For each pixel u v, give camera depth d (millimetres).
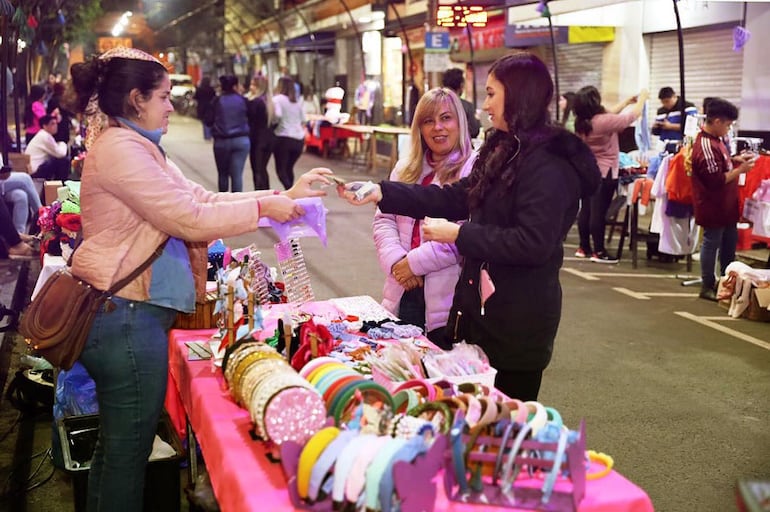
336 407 2205
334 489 1879
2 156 9211
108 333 2637
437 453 1878
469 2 14922
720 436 4555
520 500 1959
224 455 2279
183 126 31609
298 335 2859
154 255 2666
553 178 2627
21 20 8188
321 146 20359
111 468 2754
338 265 8688
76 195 4805
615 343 6277
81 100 2717
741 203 8695
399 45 22016
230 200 3178
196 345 3178
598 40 13555
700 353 6055
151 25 46562
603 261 9367
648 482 3988
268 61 35844
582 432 1982
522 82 2678
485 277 2783
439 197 3215
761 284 6879
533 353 2818
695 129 8617
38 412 4766
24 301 6656
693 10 11812
